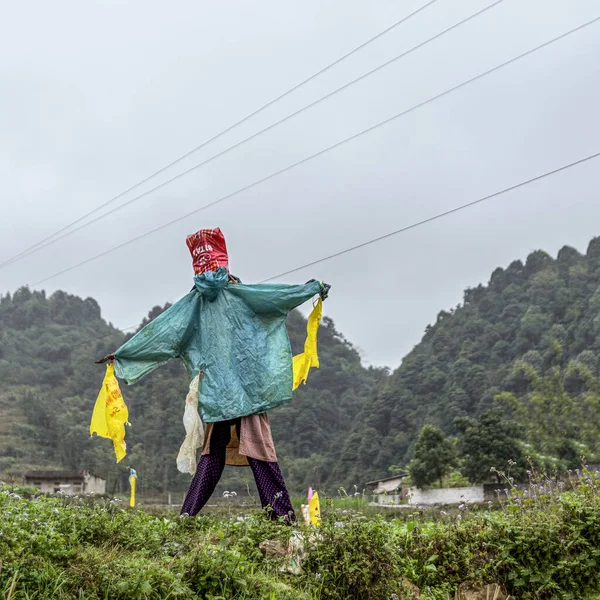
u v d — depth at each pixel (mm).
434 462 42344
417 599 7211
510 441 40656
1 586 5582
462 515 9945
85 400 95000
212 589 6238
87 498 11312
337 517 8188
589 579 7441
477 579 7559
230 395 8422
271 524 7602
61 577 5852
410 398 73375
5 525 6500
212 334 8742
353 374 98312
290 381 8562
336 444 75312
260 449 8367
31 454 77375
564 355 66375
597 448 42406
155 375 78062
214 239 9219
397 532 8562
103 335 122500
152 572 6051
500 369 71062
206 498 8445
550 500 8688
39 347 111000
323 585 6945
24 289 130000
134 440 69625
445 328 86750
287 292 8664
